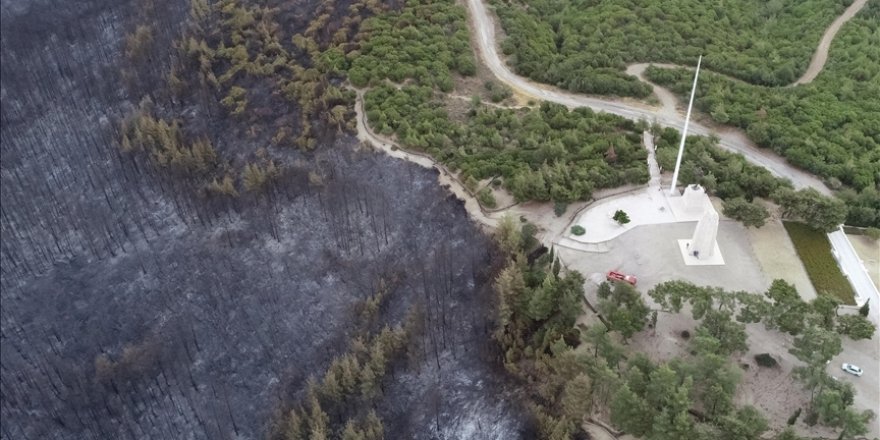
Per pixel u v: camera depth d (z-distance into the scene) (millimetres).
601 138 127125
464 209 118250
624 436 87188
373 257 121250
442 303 110062
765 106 137125
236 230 133750
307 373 111562
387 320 111938
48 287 135750
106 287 133000
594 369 85688
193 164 143375
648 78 148250
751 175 118062
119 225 143000
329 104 142000
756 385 89500
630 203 115875
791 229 111312
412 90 140125
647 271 104625
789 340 94562
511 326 99812
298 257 126625
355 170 130750
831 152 124750
